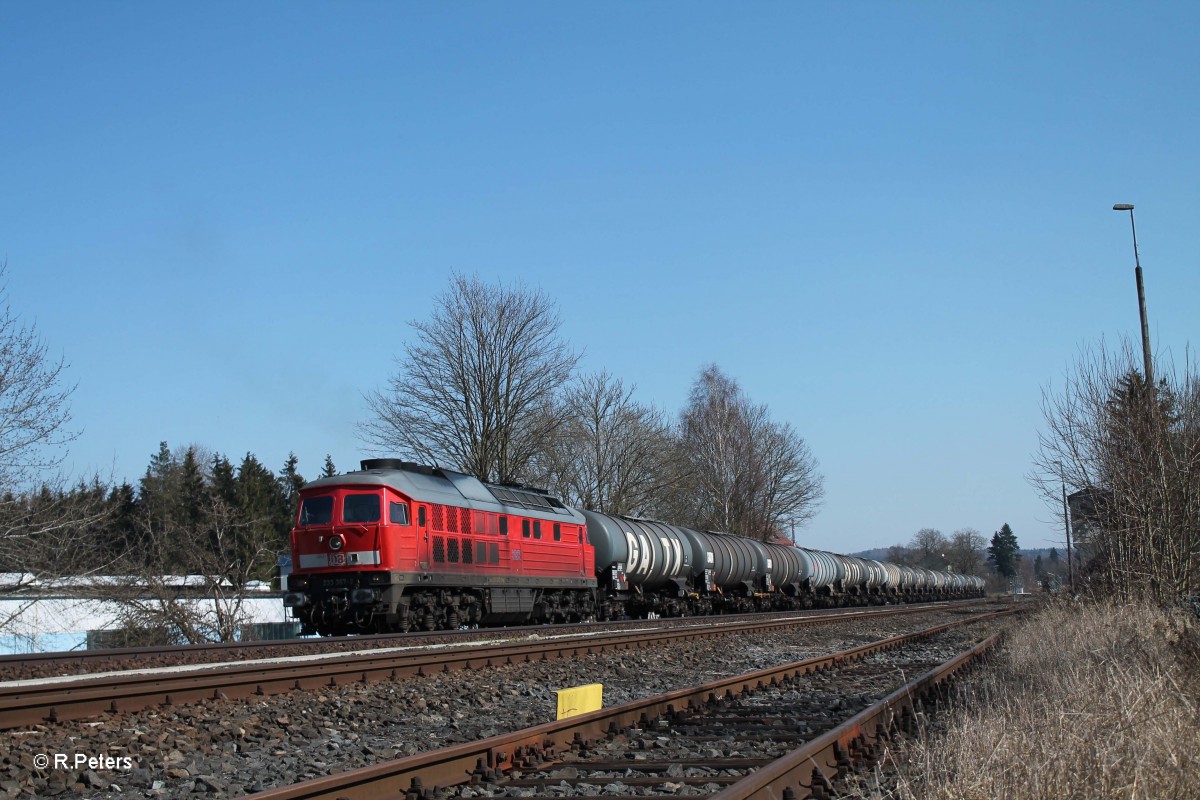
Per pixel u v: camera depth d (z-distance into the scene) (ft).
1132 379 83.41
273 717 40.19
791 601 182.70
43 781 29.19
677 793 26.78
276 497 289.94
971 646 83.82
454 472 95.30
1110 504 84.48
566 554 110.22
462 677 55.06
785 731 37.24
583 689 38.93
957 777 22.70
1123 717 25.93
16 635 103.35
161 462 308.19
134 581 113.39
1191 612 71.46
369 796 25.72
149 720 38.34
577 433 182.70
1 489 97.50
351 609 80.33
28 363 98.94
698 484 232.32
